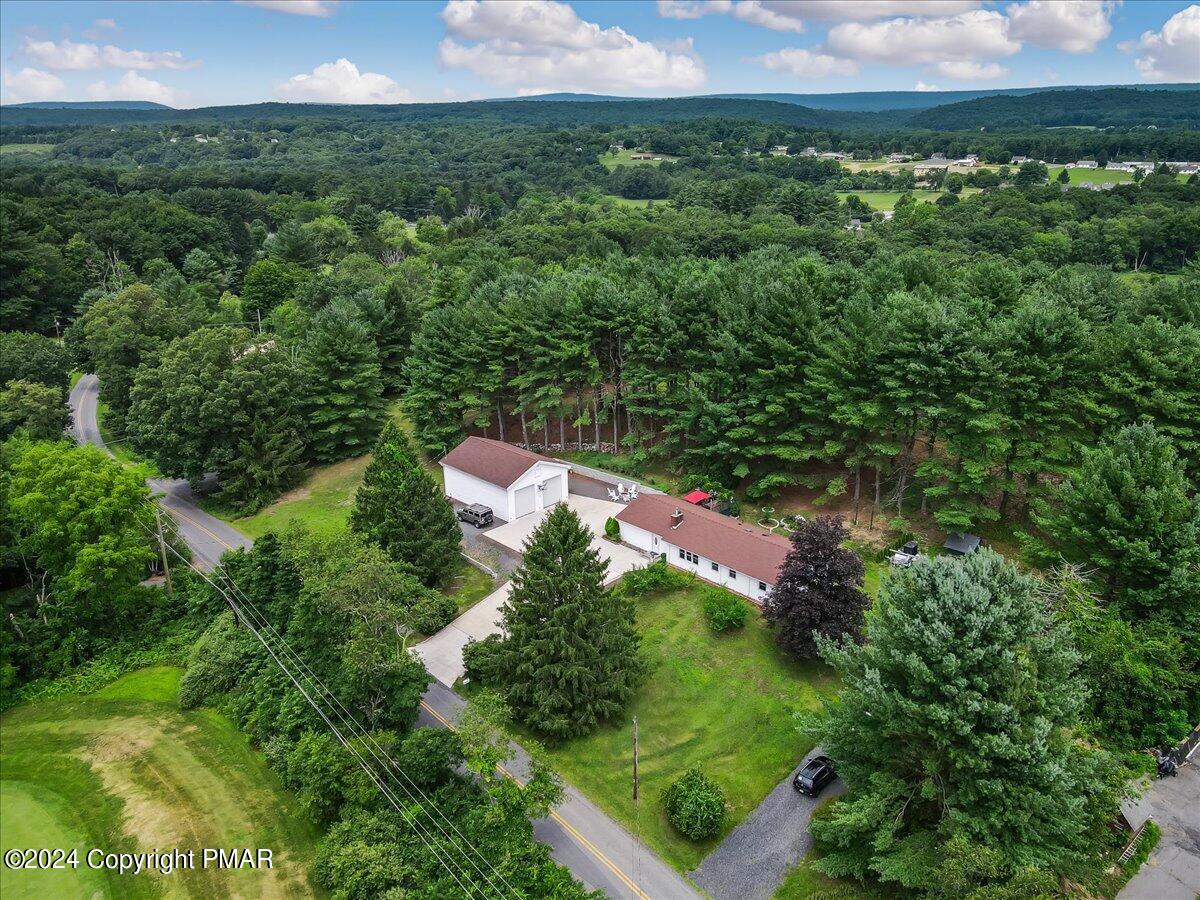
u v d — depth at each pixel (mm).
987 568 26984
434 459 69750
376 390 71188
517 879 26625
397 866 27250
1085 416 45688
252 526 60500
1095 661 33156
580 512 57688
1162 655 32938
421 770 30625
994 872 23109
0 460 51781
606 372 66938
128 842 30906
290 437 66625
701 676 38812
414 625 39031
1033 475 48438
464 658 39031
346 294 100500
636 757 31875
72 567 45062
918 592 27516
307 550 38344
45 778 34719
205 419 62312
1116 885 26922
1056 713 25547
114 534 45406
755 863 28703
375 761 31312
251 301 111688
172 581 50844
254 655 40094
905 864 25031
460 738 30109
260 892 28406
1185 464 39812
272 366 65625
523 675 35750
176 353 66188
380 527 45938
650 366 61375
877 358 49000
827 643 31219
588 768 33719
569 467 59812
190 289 103062
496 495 57156
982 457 46062
